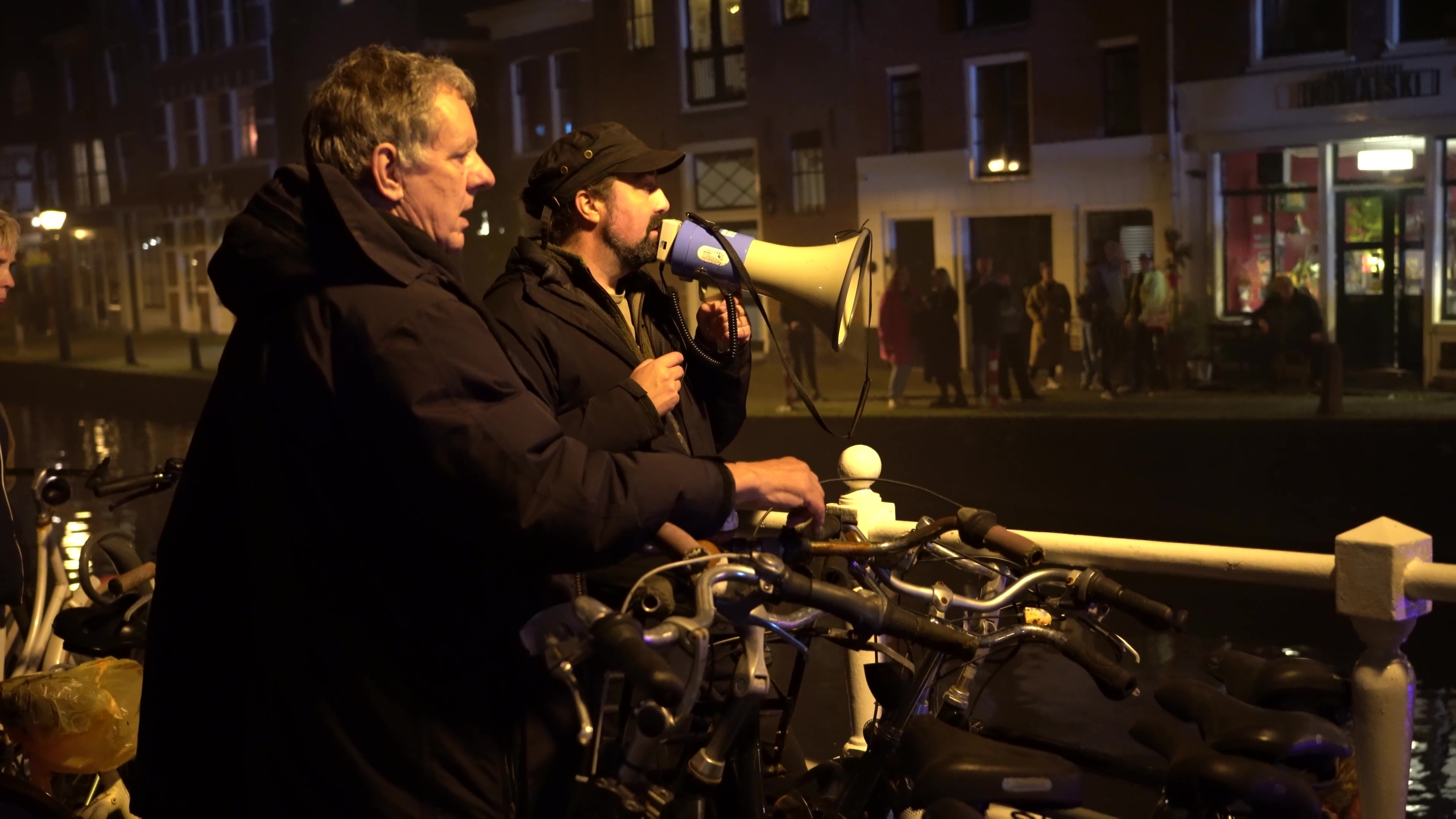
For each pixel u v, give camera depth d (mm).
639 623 1657
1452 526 8680
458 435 1755
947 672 2092
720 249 2541
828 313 2477
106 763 2738
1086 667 1977
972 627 2160
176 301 37156
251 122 34219
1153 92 17719
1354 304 16484
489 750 1858
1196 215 17469
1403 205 16000
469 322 1825
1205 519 9336
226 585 1954
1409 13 15516
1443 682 5527
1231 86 16859
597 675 1927
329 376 1800
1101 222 18516
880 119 20656
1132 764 1965
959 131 19719
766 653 2098
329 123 1918
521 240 2480
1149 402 15312
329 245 1833
